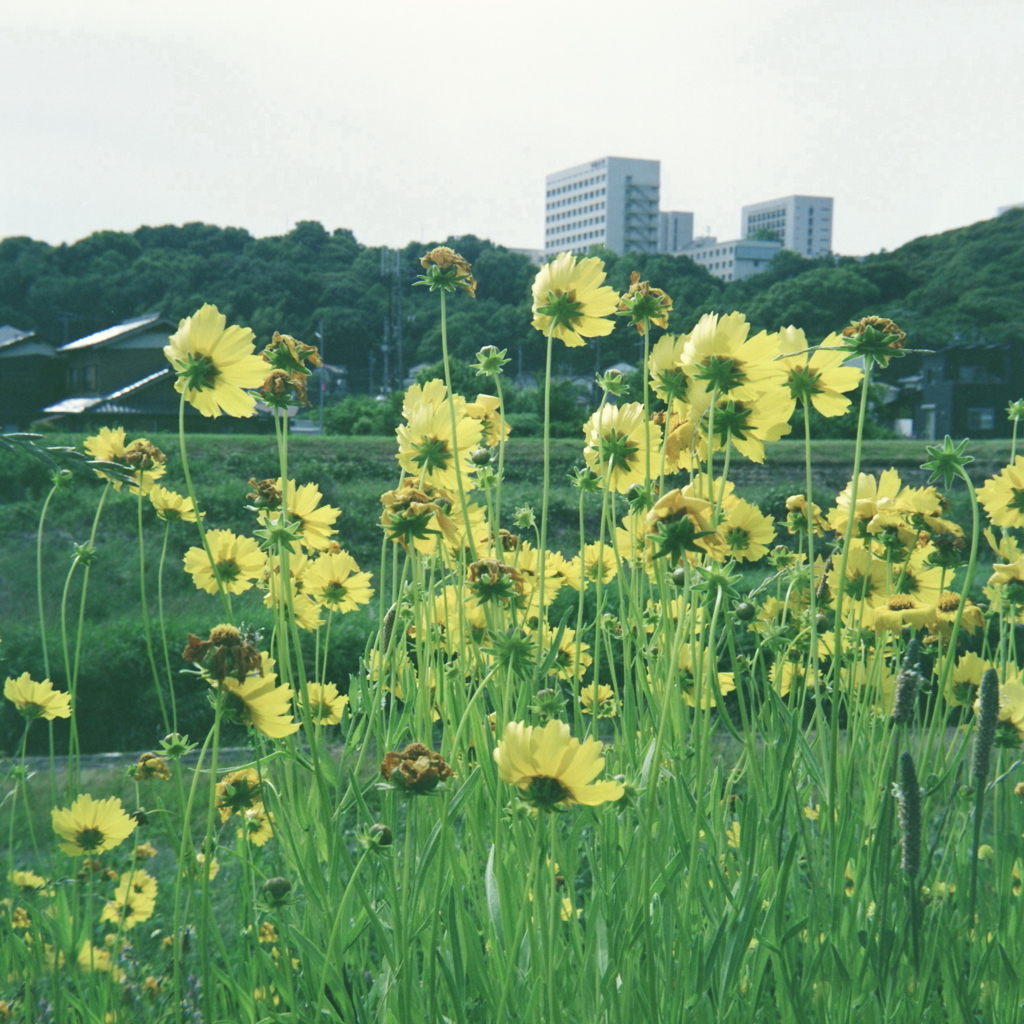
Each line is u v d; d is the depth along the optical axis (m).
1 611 8.89
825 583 1.49
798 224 146.25
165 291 65.69
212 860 1.50
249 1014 1.10
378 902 1.15
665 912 1.04
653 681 1.30
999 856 1.34
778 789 1.08
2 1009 1.37
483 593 1.12
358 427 37.78
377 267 71.00
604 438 1.35
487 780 1.11
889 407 52.56
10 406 42.34
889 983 1.09
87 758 5.27
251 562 1.48
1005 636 1.48
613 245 130.88
